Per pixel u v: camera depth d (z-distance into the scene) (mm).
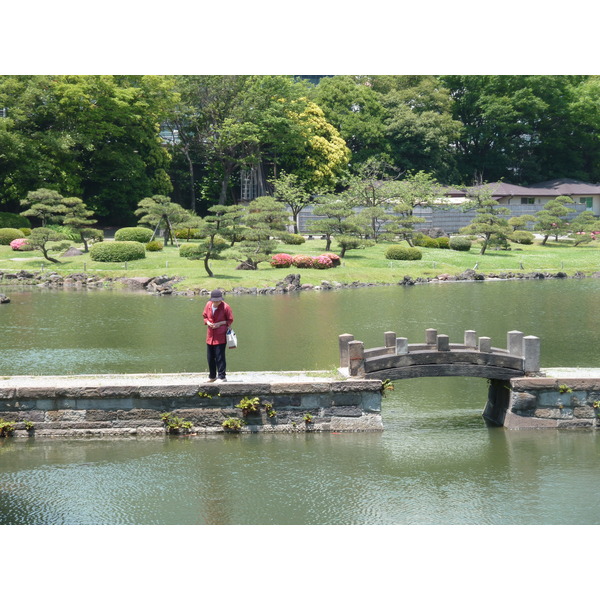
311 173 77750
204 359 24625
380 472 14445
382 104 91250
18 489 13609
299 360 24047
